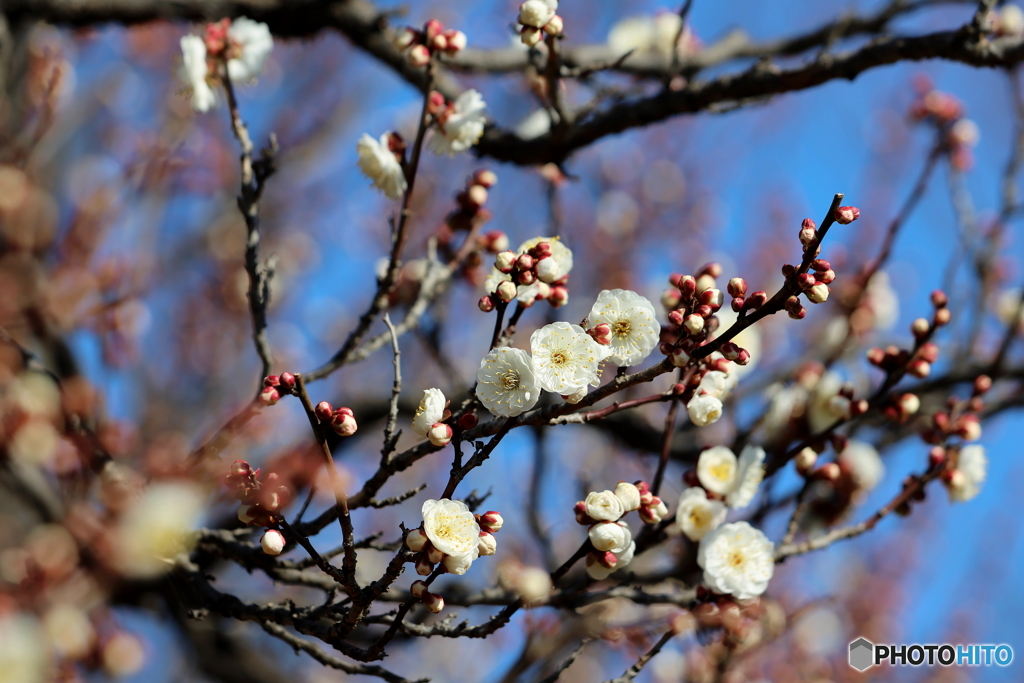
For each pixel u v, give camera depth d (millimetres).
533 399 2357
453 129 3254
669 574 3566
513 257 2525
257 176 3318
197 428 6676
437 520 2383
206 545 3225
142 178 4488
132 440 4273
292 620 2775
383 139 3318
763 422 4332
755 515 4078
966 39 3748
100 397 3938
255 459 4207
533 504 4359
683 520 3031
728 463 3115
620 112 4359
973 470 3408
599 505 2646
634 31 5680
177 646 5977
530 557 6699
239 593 6020
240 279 7977
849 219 2223
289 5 4762
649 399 2674
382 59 4852
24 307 3912
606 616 3254
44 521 4133
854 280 5617
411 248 7996
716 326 2721
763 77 4168
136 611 5285
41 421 3402
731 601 2934
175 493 3141
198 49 3344
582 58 5324
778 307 2336
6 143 4211
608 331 2453
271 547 2451
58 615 3254
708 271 3172
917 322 3494
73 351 4383
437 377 8055
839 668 7027
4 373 3426
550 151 4465
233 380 7402
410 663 8406
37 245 4191
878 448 4590
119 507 3174
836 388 4230
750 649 4238
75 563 3289
